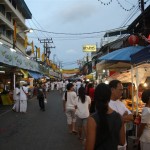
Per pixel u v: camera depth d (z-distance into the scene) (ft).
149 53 24.00
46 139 38.34
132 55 28.09
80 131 36.45
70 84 41.60
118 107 18.43
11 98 91.66
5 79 106.32
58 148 33.17
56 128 47.16
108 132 12.20
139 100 33.06
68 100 41.47
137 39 40.78
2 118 60.49
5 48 70.13
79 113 34.71
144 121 18.43
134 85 33.37
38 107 85.10
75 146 34.12
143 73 31.12
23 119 58.65
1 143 36.09
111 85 18.40
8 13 187.11
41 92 74.79
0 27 173.06
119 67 44.93
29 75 126.52
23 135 41.32
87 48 207.00
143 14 56.85
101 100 12.57
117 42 86.38
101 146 12.17
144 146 18.63
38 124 51.72
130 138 23.02
